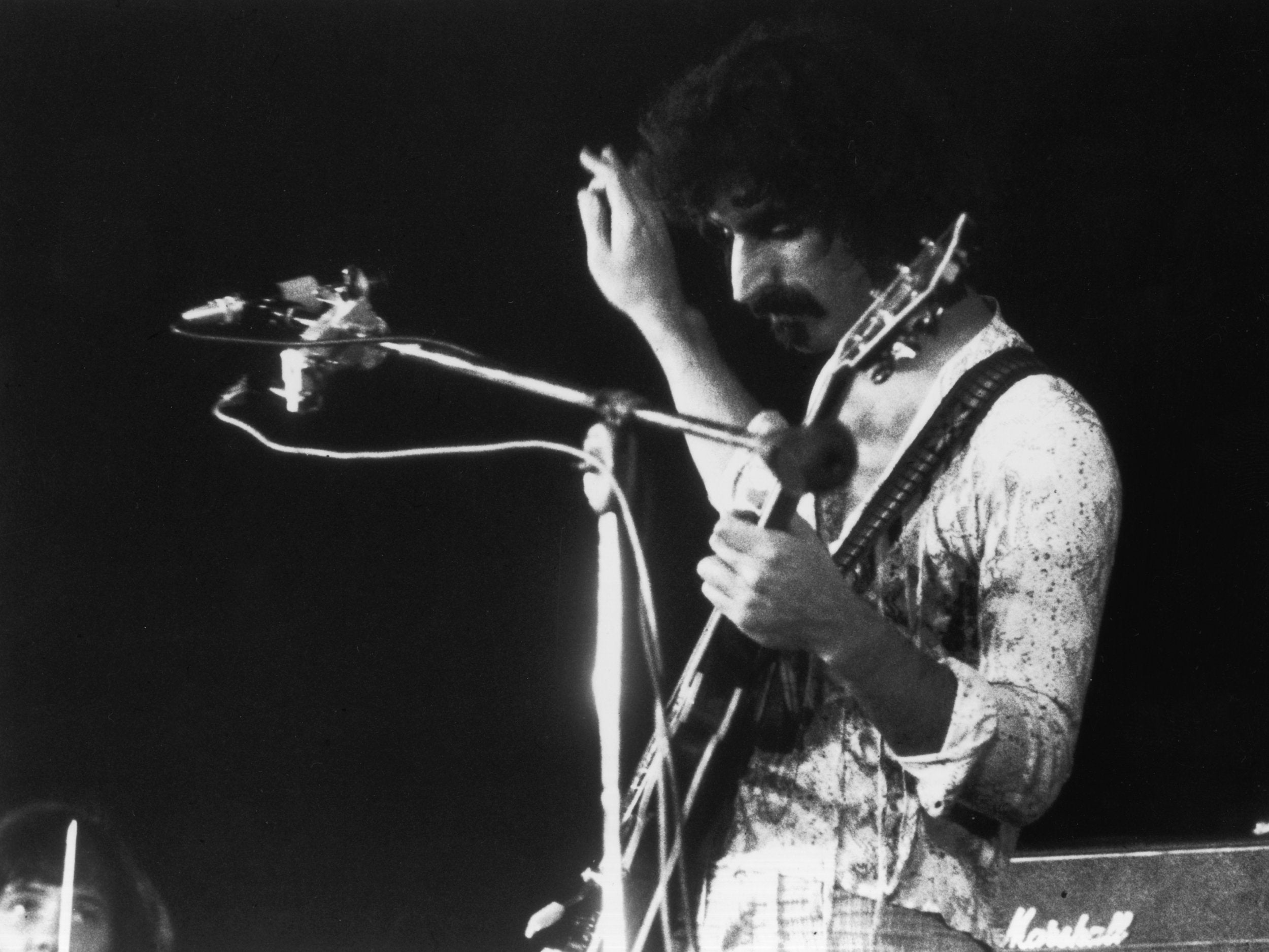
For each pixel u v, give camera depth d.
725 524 2.30
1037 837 5.36
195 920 5.69
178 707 5.85
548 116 5.89
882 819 2.44
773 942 2.46
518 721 5.83
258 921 5.70
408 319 5.90
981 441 2.53
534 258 5.91
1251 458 5.39
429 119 5.92
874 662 2.24
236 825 5.77
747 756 2.60
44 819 4.23
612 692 2.19
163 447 5.91
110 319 5.91
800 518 2.41
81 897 4.12
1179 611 5.42
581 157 3.27
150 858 5.72
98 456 5.91
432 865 5.74
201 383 5.92
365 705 5.86
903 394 2.67
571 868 5.68
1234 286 5.44
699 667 2.65
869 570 2.57
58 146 5.90
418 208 5.93
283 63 5.90
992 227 2.92
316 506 5.95
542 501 5.92
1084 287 5.55
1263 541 5.36
